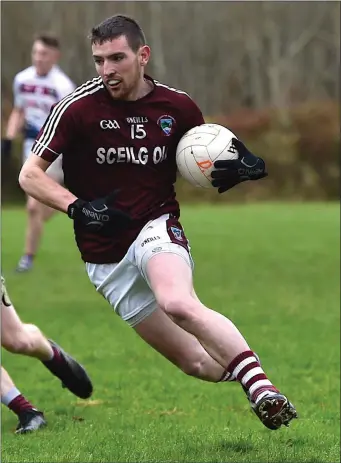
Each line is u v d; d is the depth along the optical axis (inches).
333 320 948.0
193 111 492.7
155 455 480.4
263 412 425.7
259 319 948.6
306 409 615.8
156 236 474.9
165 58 4116.6
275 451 489.4
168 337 499.8
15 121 1235.9
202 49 4148.6
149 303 494.0
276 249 1574.8
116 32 462.3
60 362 584.7
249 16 4163.4
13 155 2997.0
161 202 490.9
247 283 1197.1
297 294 1112.2
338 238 1758.1
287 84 4168.3
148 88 486.3
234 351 436.1
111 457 477.7
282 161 3302.2
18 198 3090.6
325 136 3302.2
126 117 479.2
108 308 1024.9
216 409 617.6
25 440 524.4
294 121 3361.2
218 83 4175.7
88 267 503.5
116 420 581.0
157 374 721.0
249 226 2036.2
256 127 3390.7
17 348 562.9
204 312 442.6
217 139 483.8
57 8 3855.8
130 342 847.7
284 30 4197.8
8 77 3703.3
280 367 737.6
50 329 903.1
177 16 4094.5
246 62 4185.5
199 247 1611.7
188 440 514.0
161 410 612.7
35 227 1268.5
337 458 477.1
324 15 4178.2
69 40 3860.7
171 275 457.1
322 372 724.7
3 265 1349.7
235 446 501.0
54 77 1227.2
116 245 486.3
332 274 1282.0
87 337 868.6
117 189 480.4
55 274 1269.7
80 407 622.5
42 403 635.5
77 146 482.0
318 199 3282.5
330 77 4178.2
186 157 485.1
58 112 475.2
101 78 481.1
